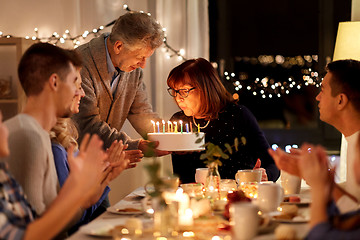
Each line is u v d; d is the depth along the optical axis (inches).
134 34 108.1
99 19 149.5
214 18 162.4
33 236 50.1
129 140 111.6
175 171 112.0
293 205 69.7
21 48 131.1
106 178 81.4
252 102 162.9
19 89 134.0
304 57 160.7
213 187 77.4
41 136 65.0
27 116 65.7
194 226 63.1
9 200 53.7
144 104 125.7
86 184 54.4
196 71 109.0
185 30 150.4
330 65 81.0
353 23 132.6
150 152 60.6
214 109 110.1
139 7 150.2
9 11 150.7
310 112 162.4
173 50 147.3
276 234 53.1
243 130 111.3
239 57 163.0
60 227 52.5
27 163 63.0
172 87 110.5
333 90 79.1
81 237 59.9
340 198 63.4
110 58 114.3
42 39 149.0
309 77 159.5
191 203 70.4
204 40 150.6
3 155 54.1
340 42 134.1
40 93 67.2
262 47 162.9
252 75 162.1
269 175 106.5
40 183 64.6
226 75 161.8
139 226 61.1
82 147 59.1
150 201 79.4
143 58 113.0
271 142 163.9
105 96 116.6
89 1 149.1
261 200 70.1
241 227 55.6
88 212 87.2
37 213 63.6
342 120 79.7
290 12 163.2
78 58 75.0
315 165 50.9
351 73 78.3
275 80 161.3
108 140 112.0
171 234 61.7
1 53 138.9
